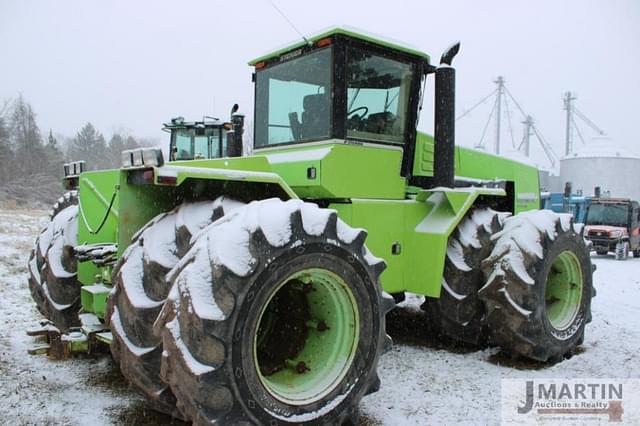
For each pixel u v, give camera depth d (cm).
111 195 371
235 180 308
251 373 254
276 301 319
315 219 282
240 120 581
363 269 297
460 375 404
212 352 241
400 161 440
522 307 424
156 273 277
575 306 477
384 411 334
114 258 339
